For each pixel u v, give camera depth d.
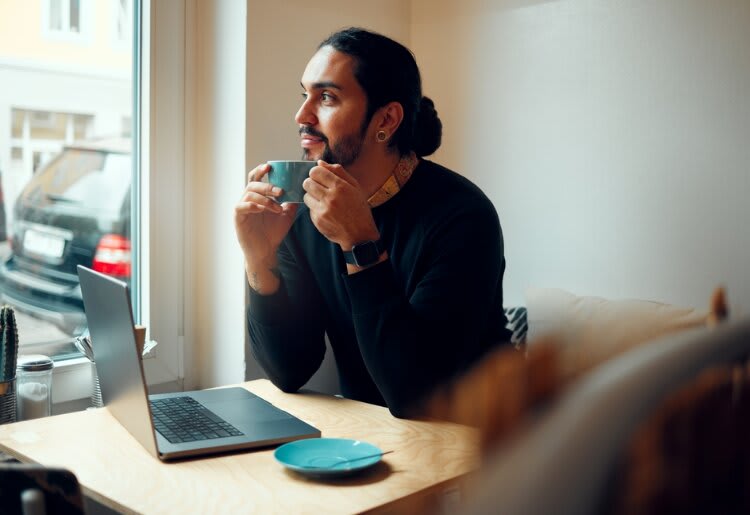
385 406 1.64
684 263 1.83
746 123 1.72
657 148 1.85
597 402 0.27
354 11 2.07
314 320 1.64
